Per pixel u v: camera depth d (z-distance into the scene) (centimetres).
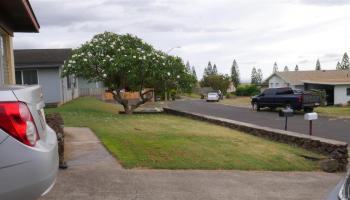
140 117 2052
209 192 717
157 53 2414
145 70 2308
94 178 747
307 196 732
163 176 800
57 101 3030
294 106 3341
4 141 339
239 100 6269
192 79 2503
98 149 1010
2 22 1170
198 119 2028
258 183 803
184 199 668
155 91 2580
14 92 361
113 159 906
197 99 7650
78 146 1050
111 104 3750
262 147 1165
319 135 1895
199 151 1049
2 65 1275
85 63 2319
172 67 2400
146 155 958
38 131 375
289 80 5647
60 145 805
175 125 1664
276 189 770
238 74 14500
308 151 1133
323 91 4538
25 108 359
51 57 3039
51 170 370
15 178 339
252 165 947
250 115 3177
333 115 3072
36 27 1359
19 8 1048
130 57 2264
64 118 1755
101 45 2377
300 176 891
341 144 989
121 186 711
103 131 1339
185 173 838
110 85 2427
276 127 2255
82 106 2798
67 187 682
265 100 3603
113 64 2250
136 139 1184
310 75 5869
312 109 3447
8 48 1374
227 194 713
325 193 757
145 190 700
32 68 2975
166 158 945
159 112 2628
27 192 345
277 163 984
